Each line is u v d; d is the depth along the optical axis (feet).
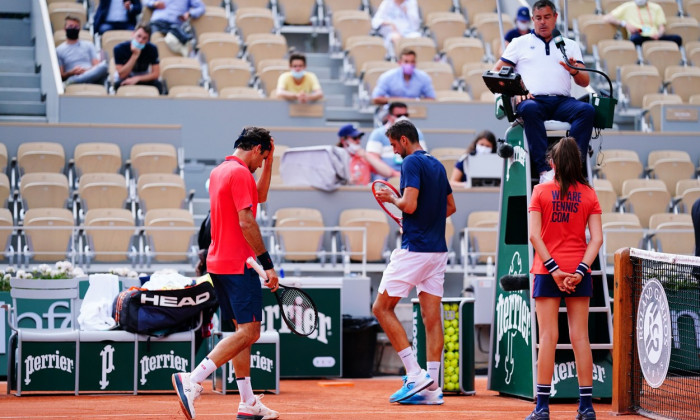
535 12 53.62
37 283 61.11
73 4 119.85
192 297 56.95
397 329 51.60
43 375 55.77
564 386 53.06
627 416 47.60
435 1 131.54
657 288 45.80
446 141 101.04
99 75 107.96
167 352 56.90
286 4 126.41
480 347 72.59
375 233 83.66
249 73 111.75
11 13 122.31
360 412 47.47
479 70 116.06
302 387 61.98
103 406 49.70
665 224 87.81
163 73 108.88
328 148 85.10
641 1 126.62
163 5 115.03
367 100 112.37
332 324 67.05
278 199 85.15
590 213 42.42
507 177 56.85
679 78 118.52
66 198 86.38
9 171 91.25
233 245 43.09
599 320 54.95
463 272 84.58
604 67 121.70
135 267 80.64
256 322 43.34
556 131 53.42
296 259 83.25
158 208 87.10
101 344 56.49
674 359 51.11
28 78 112.37
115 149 93.30
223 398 55.06
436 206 51.83
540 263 42.42
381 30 125.49
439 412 47.60
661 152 102.99
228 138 101.09
